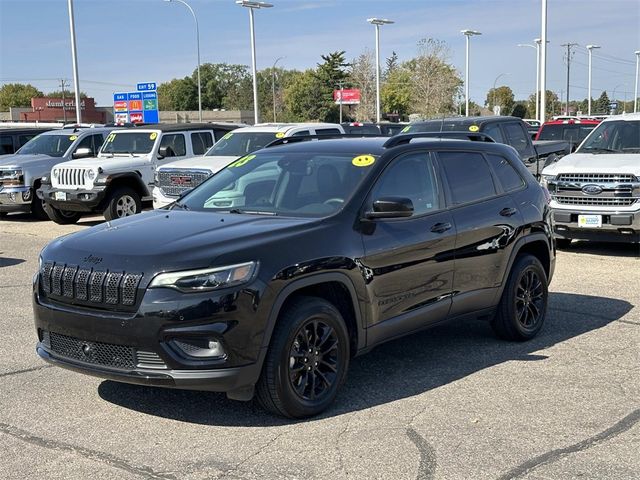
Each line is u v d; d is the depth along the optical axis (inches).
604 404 203.2
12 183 661.3
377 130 810.2
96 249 189.0
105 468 165.5
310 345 193.3
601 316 303.0
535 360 244.2
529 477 159.9
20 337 276.1
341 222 204.7
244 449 175.0
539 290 271.9
